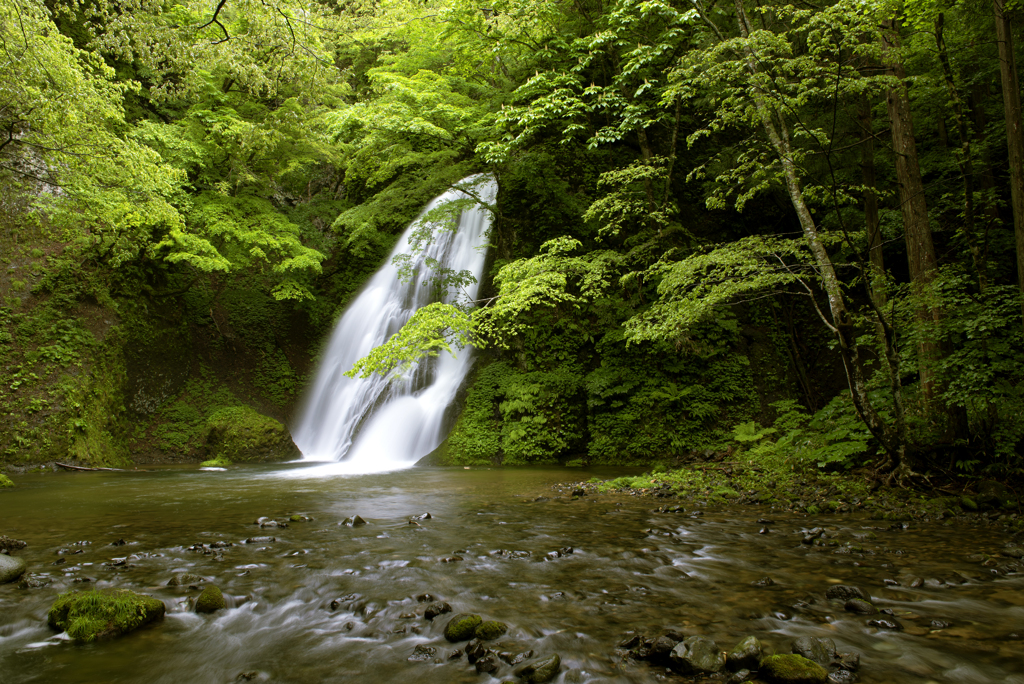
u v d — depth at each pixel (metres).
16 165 13.84
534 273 14.51
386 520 8.18
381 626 4.39
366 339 21.92
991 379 9.40
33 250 16.83
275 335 22.36
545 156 18.88
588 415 16.92
